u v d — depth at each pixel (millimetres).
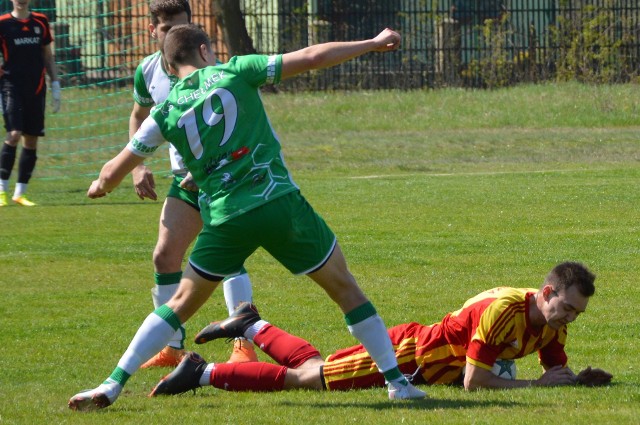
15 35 40656
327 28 80375
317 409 14898
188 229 19000
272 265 29078
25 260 29734
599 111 67188
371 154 56250
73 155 55969
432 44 78562
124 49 75438
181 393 16562
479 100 70688
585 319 21906
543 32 79250
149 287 26438
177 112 15031
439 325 16750
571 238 32094
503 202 39812
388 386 15641
